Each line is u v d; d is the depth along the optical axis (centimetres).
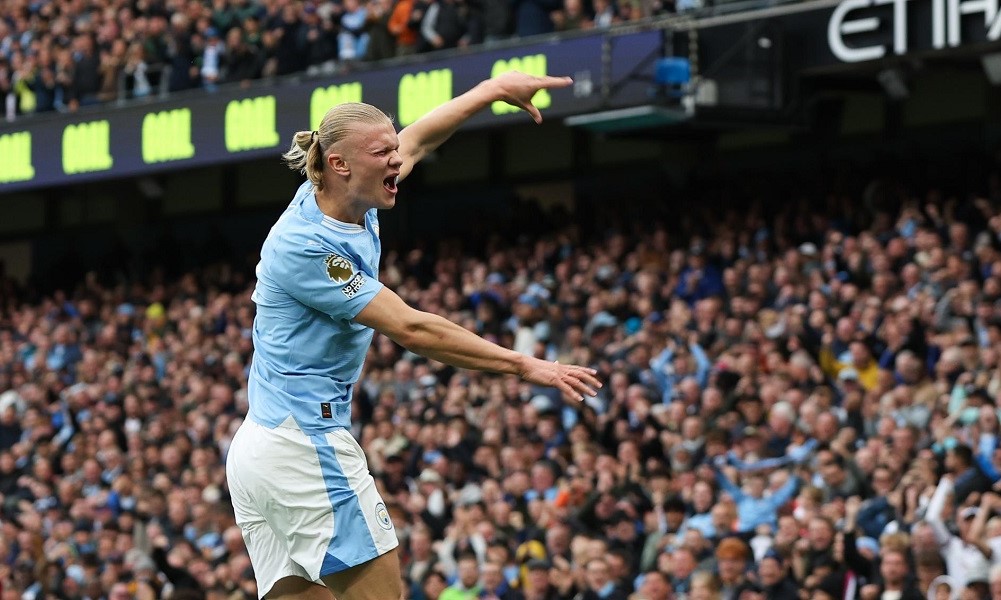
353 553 405
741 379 1136
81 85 1880
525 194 1931
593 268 1448
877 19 1346
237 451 412
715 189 1598
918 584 852
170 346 1717
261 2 1752
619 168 1855
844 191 1433
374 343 1471
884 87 1455
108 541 1277
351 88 1619
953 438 930
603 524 1042
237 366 1566
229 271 1852
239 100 1714
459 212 1984
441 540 1130
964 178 1456
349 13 1669
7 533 1388
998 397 1012
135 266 2023
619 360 1237
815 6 1390
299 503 405
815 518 907
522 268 1543
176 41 1797
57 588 1273
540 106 1489
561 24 1517
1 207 2370
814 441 1030
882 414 1044
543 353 1314
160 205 2227
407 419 1330
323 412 405
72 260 2141
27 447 1577
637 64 1423
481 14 1570
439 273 1605
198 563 1180
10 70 1978
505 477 1161
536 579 993
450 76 1545
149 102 1789
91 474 1455
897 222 1349
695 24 1416
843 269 1262
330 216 402
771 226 1477
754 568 906
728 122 1414
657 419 1120
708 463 1048
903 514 918
